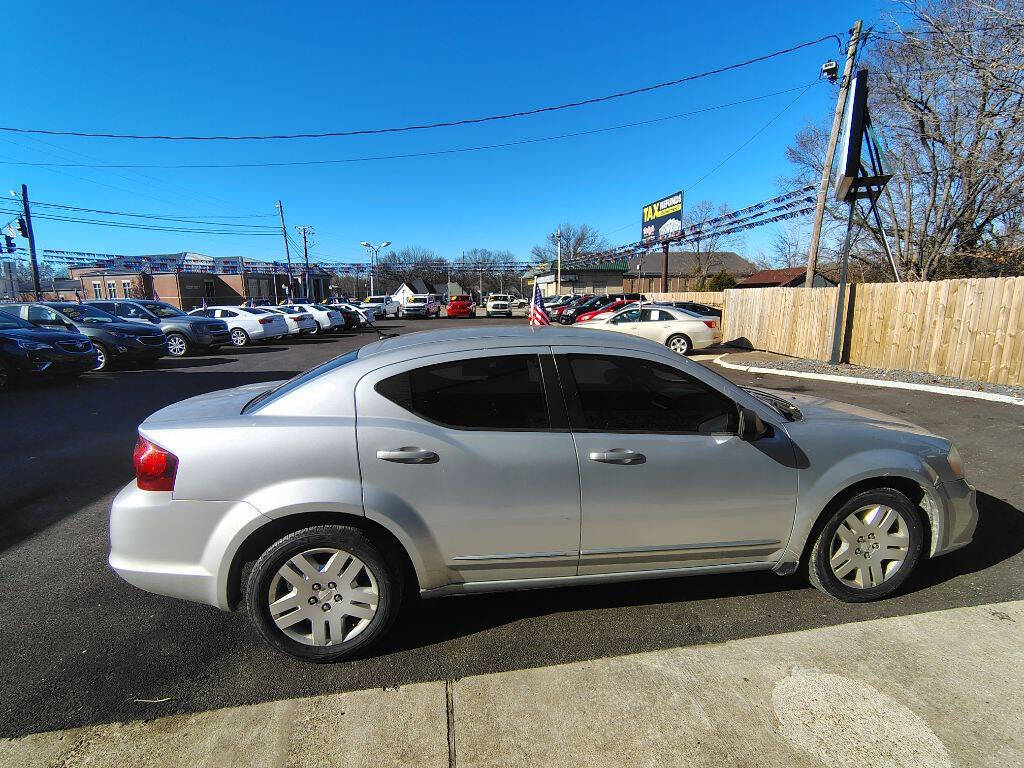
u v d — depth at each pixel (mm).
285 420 2492
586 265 63094
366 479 2436
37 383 10734
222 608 2465
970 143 14625
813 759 1968
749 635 2686
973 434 6078
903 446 2941
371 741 2080
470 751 2029
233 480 2396
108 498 4641
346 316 30031
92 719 2203
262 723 2178
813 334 12977
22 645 2686
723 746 2029
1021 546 3549
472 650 2613
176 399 9133
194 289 55250
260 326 19891
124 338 12797
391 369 2590
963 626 2723
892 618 2803
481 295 83250
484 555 2574
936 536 3004
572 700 2273
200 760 2004
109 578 3342
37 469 5383
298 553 2453
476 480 2492
